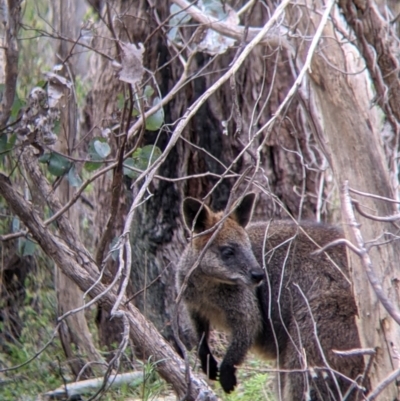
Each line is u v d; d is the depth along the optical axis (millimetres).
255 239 11727
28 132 9414
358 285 8867
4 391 12219
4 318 14586
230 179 14039
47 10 16969
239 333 11531
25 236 10539
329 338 10516
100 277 8414
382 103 10125
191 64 13789
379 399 8523
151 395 11633
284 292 11336
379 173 9086
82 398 11984
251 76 14000
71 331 13180
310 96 10562
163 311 14086
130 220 7891
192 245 11516
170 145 7949
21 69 15969
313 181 14336
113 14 13469
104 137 10445
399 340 8578
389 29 10172
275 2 12078
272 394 11898
